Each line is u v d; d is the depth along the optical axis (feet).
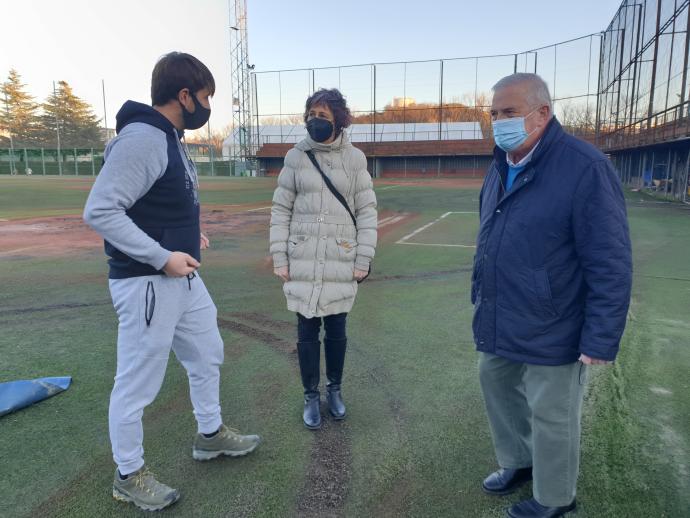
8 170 167.32
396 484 7.14
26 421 8.75
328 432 8.51
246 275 20.13
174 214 6.17
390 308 15.61
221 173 160.97
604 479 7.18
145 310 6.11
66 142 237.86
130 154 5.58
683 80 50.60
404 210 46.83
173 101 6.10
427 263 22.65
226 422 8.82
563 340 5.73
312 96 8.15
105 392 9.87
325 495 6.90
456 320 14.43
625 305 5.32
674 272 20.15
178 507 6.63
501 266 5.96
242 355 11.84
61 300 16.31
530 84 5.59
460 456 7.82
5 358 11.50
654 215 39.68
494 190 6.32
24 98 230.68
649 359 11.40
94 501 6.73
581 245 5.47
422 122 150.71
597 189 5.31
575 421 5.96
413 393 9.93
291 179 8.49
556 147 5.61
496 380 6.64
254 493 6.93
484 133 143.02
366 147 145.07
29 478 7.20
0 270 20.70
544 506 6.23
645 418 8.84
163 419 8.89
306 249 8.37
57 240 28.55
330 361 9.01
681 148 53.98
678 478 7.19
